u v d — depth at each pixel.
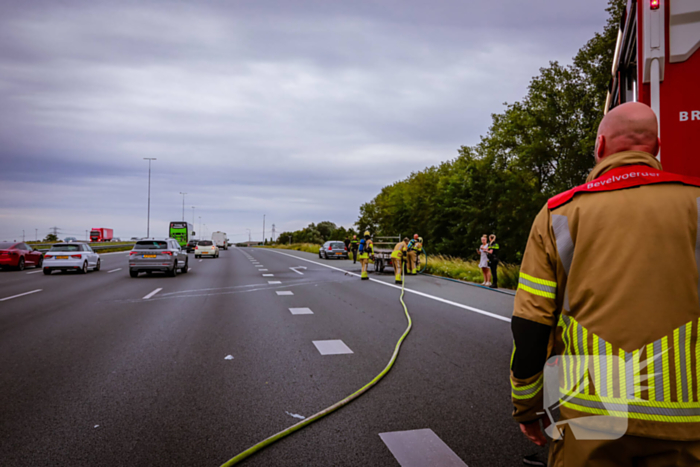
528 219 37.31
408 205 60.03
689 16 3.28
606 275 1.40
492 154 42.75
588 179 1.69
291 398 4.52
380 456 3.28
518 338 1.53
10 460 3.24
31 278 19.42
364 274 18.45
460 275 19.11
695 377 1.31
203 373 5.41
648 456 1.33
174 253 20.42
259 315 9.62
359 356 6.17
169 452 3.37
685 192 1.42
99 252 50.19
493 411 4.14
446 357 6.09
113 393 4.70
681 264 1.35
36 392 4.74
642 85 3.43
